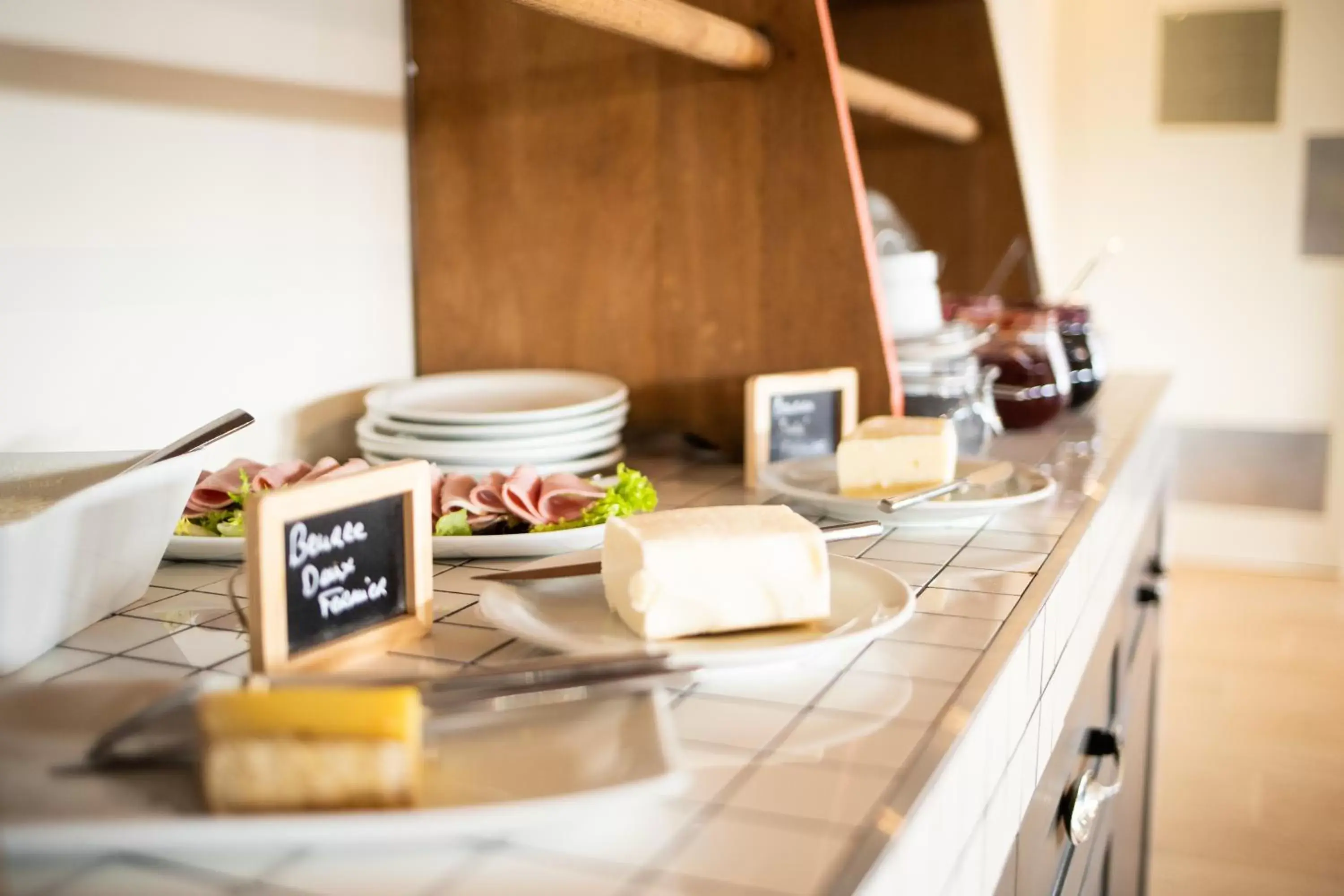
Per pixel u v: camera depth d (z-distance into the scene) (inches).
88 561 30.6
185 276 45.6
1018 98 136.8
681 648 28.3
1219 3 153.7
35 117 39.2
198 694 22.9
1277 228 156.0
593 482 43.4
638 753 22.3
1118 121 160.4
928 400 56.7
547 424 47.7
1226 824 98.7
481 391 54.7
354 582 29.8
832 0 95.5
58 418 40.7
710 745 25.0
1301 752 110.7
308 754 20.1
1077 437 64.4
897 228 74.7
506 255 57.0
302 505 28.0
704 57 47.8
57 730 23.4
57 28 39.7
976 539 42.2
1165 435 90.3
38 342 39.9
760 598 29.9
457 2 55.4
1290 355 157.9
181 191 45.1
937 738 25.5
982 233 98.3
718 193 53.7
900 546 41.3
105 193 41.9
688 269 54.7
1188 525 166.2
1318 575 160.7
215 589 36.0
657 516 31.6
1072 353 71.6
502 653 30.3
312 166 51.5
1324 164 152.6
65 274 40.7
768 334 54.0
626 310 55.9
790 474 48.9
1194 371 162.6
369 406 50.4
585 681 25.0
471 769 22.3
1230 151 156.4
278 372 50.5
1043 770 37.9
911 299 60.4
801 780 23.4
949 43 95.4
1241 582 158.1
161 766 21.9
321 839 19.5
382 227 56.1
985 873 30.0
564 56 54.5
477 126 56.3
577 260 56.1
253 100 48.1
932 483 45.1
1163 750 111.1
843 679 28.8
